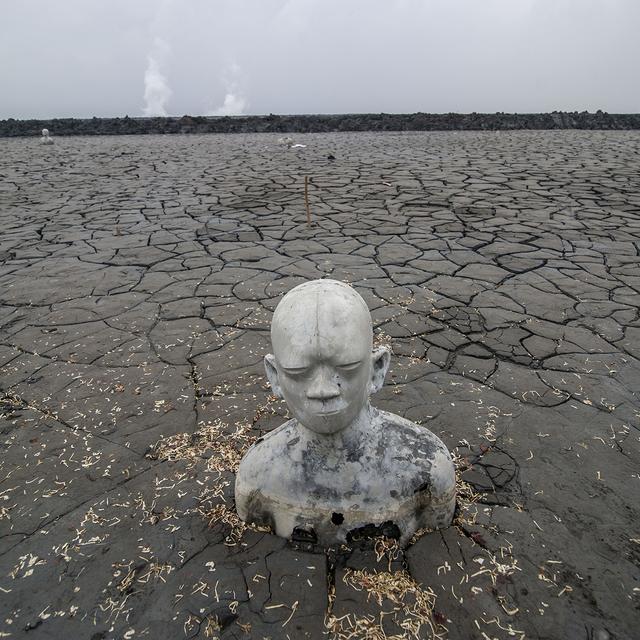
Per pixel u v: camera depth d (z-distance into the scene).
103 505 2.13
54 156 14.91
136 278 4.75
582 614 1.63
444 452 1.85
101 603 1.71
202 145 17.62
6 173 11.52
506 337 3.46
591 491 2.14
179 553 1.87
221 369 3.16
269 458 1.84
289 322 1.52
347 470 1.76
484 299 4.07
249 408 2.76
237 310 3.99
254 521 1.94
